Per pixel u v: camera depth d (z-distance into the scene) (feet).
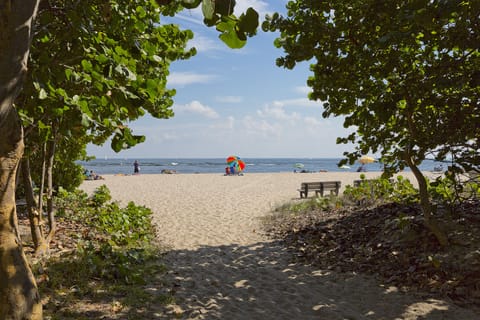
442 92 15.76
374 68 17.22
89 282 16.69
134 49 13.43
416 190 30.60
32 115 11.79
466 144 16.46
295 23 17.99
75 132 11.85
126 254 21.03
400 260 19.43
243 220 37.37
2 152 9.76
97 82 9.86
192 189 70.13
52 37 11.87
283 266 21.56
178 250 25.63
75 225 30.25
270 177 104.58
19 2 6.57
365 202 34.17
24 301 9.70
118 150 10.23
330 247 24.16
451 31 13.57
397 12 13.93
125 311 13.88
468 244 18.57
